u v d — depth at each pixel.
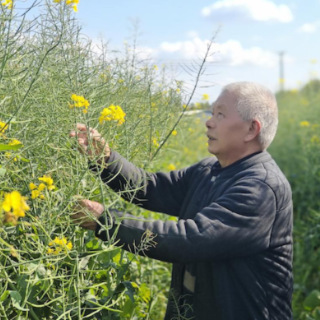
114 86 2.62
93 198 2.36
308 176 6.56
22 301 1.87
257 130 2.38
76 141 2.09
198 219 2.17
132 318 2.42
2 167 1.87
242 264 2.26
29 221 2.03
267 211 2.22
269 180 2.29
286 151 9.42
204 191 2.47
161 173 2.69
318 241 5.10
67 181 2.12
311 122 9.23
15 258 2.00
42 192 1.95
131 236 2.10
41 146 2.11
